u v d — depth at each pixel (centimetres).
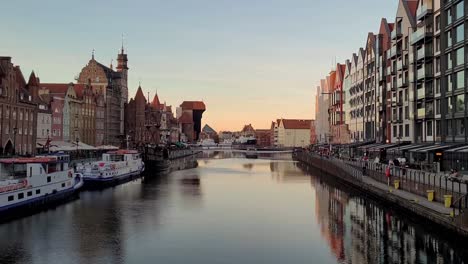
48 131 10988
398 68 9488
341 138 15500
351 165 8300
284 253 3709
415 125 8488
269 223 4872
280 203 6228
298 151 19750
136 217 5162
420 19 8081
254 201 6419
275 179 9700
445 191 4472
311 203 6219
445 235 3806
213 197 6812
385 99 10694
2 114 8444
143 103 19488
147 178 9856
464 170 6059
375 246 3831
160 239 4159
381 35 11188
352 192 7350
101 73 15262
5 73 8638
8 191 4844
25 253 3656
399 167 6356
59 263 3412
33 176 5341
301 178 9944
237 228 4628
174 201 6378
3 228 4497
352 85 14288
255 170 12406
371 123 11938
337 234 4316
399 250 3675
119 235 4291
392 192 5494
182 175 10700
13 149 8319
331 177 9762
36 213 5322
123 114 18362
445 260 3362
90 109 13712
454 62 6756
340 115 15812
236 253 3719
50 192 5738
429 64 7794
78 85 13575
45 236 4206
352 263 3391
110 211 5519
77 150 10262
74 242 4012
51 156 6209
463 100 6519
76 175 6969
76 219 4994
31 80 10169
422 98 7950
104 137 15025
